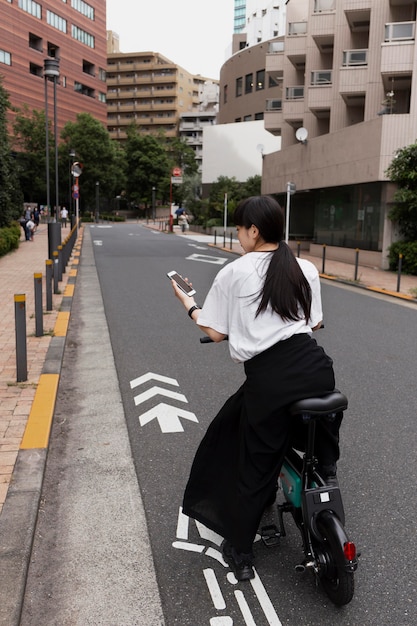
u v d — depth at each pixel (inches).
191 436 182.9
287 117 1188.5
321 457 104.1
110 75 4244.6
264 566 114.3
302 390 94.9
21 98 2837.1
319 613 100.7
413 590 107.7
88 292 498.3
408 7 910.4
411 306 470.0
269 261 99.2
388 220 761.0
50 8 2974.9
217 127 2329.0
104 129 2891.2
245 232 102.3
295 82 1254.9
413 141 742.5
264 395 96.3
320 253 1006.4
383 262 768.3
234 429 107.6
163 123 4215.1
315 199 1087.0
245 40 2989.7
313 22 1047.6
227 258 863.1
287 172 1138.7
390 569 114.3
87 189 2859.3
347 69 942.4
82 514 133.8
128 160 3314.5
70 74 3189.0
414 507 139.6
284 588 107.3
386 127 745.6
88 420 196.2
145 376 249.4
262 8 3196.4
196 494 111.6
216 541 123.1
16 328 219.5
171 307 427.2
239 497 101.3
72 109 3223.4
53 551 118.6
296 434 105.1
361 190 844.0
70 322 367.6
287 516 132.3
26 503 129.9
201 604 102.8
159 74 4183.1
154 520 131.6
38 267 685.3
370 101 935.7
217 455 109.5
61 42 3088.1
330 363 99.2
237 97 2454.5
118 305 434.0
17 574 104.3
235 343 98.6
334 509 98.3
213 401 217.2
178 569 113.1
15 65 2773.1
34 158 2699.3
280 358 96.6
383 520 133.3
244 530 101.2
